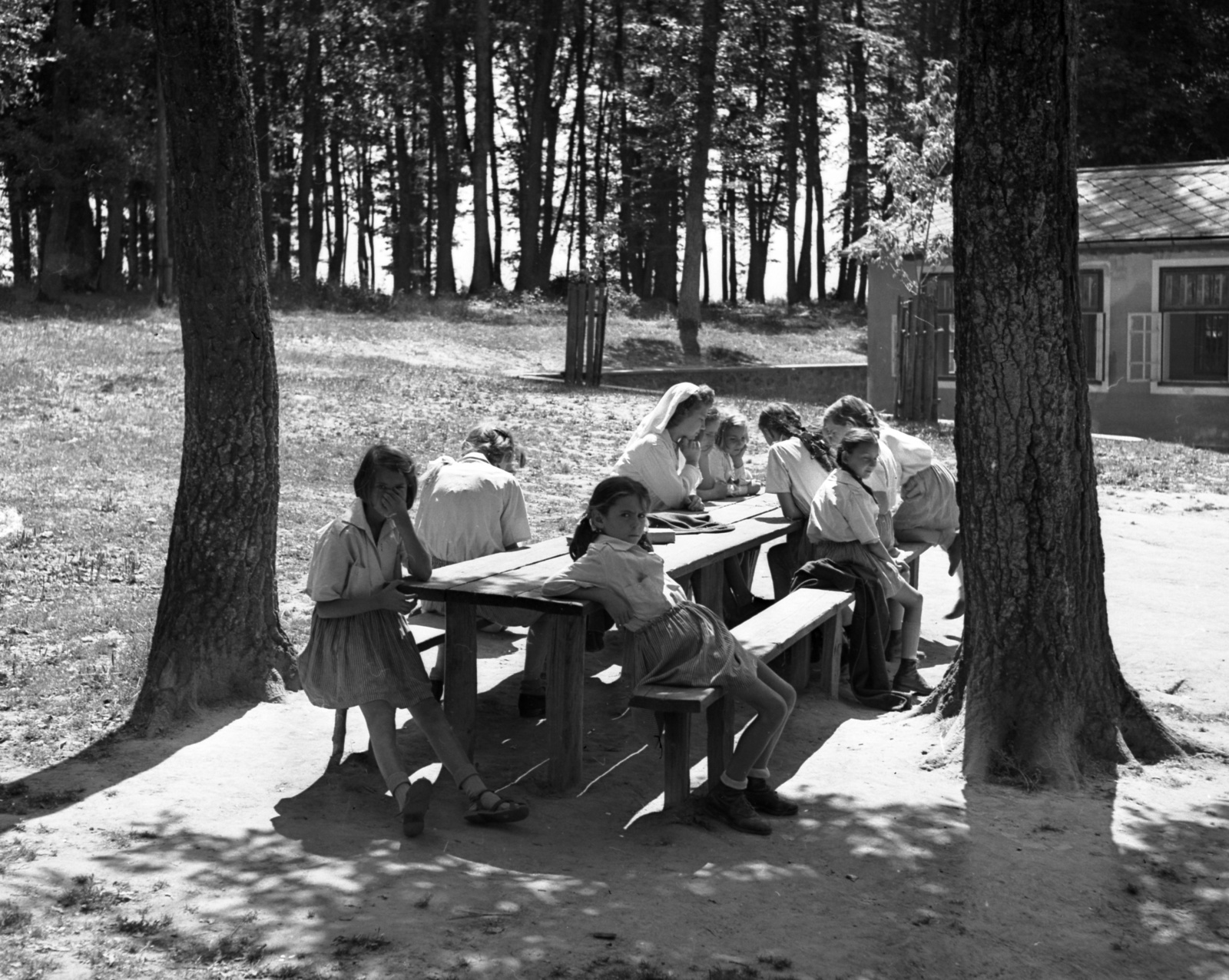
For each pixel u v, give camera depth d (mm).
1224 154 35500
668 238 48062
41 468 12844
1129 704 6316
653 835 5270
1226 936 4469
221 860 4777
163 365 20609
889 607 7723
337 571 5301
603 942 4176
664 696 5234
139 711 6434
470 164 48156
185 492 6754
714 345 36125
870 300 25359
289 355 23312
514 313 36156
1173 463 17375
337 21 40281
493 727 6652
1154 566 10977
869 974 4094
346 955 4012
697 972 3992
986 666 6195
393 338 28953
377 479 5336
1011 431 6051
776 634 6324
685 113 39688
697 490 9367
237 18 6699
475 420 18250
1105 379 22281
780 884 4770
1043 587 6078
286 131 43312
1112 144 34500
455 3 42719
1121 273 21984
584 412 20297
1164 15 34812
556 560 6641
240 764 5895
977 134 5965
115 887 4477
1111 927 4520
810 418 21875
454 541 7164
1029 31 5828
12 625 7906
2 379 17766
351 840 5035
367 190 54031
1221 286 21219
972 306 6086
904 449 8719
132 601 8562
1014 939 4406
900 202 24219
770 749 5520
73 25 31109
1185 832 5383
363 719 6641
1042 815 5551
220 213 6645
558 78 49969
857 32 44812
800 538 8328
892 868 4957
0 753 5953
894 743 6492
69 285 33031
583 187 50219
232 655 6750
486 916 4336
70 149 29656
